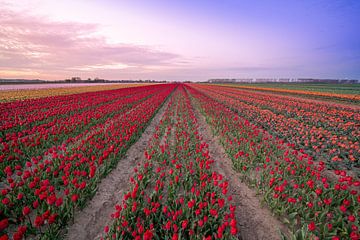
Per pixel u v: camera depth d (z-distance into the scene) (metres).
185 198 4.29
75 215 4.17
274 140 9.66
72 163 5.72
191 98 29.09
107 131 9.19
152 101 21.17
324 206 4.36
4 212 3.67
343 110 19.11
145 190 5.08
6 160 5.77
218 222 3.62
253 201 4.86
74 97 23.89
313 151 8.25
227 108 19.12
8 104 16.41
